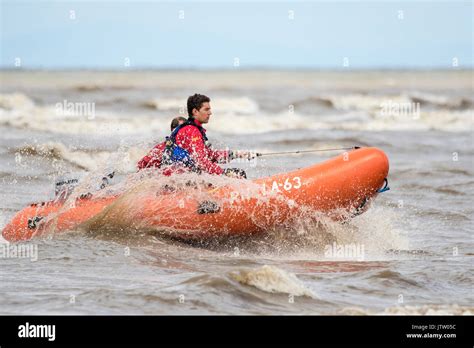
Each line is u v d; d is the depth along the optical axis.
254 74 90.19
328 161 11.62
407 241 11.97
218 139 26.25
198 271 9.41
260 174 18.12
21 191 16.27
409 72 105.19
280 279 8.20
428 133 30.67
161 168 11.37
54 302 7.79
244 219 11.14
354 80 74.75
